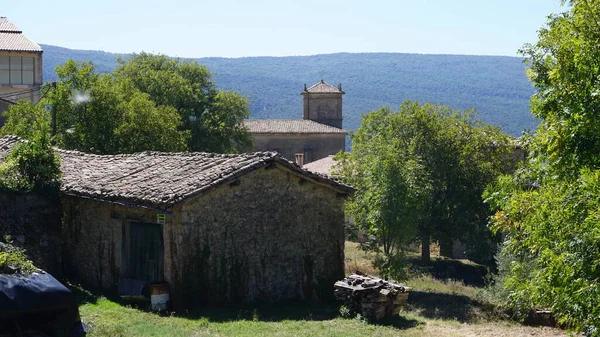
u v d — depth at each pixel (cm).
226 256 1750
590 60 1027
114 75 5144
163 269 1697
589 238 912
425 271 2958
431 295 2134
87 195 1852
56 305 1177
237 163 1814
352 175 2844
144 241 1784
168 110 3934
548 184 1095
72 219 2027
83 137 3278
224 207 1752
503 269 1972
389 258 2111
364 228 2383
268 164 1809
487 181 3075
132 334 1333
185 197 1628
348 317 1670
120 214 1842
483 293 2033
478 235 3228
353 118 19600
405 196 2103
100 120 3319
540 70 1163
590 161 1028
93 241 1945
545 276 1002
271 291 1838
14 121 3341
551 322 1698
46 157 1923
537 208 1031
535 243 1054
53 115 3200
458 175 3112
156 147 3431
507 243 1179
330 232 1972
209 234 1722
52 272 1927
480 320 1750
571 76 1044
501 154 3231
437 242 3388
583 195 952
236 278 1769
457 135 3173
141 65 5312
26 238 1867
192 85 5312
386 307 1672
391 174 2112
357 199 2352
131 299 1684
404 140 3095
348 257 2953
